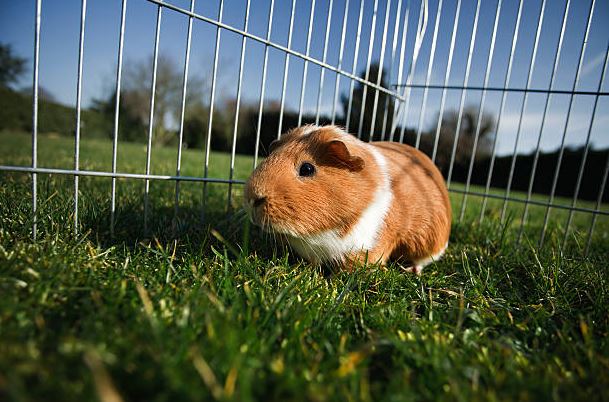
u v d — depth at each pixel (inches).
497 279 15.6
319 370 8.4
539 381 8.5
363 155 15.5
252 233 18.6
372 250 15.5
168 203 23.0
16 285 9.7
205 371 7.2
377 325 11.1
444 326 11.1
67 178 26.9
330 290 13.3
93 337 7.9
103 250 14.2
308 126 17.1
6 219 14.1
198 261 13.6
